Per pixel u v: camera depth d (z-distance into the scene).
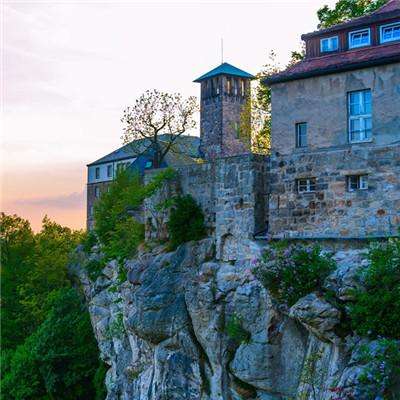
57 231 73.19
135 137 58.06
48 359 46.91
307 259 23.83
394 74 25.16
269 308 26.66
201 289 29.89
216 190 30.73
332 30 27.77
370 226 25.34
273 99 28.34
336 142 26.50
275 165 28.11
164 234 35.06
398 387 18.50
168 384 30.98
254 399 27.33
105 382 43.25
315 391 22.30
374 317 20.08
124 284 37.53
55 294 56.62
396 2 28.12
